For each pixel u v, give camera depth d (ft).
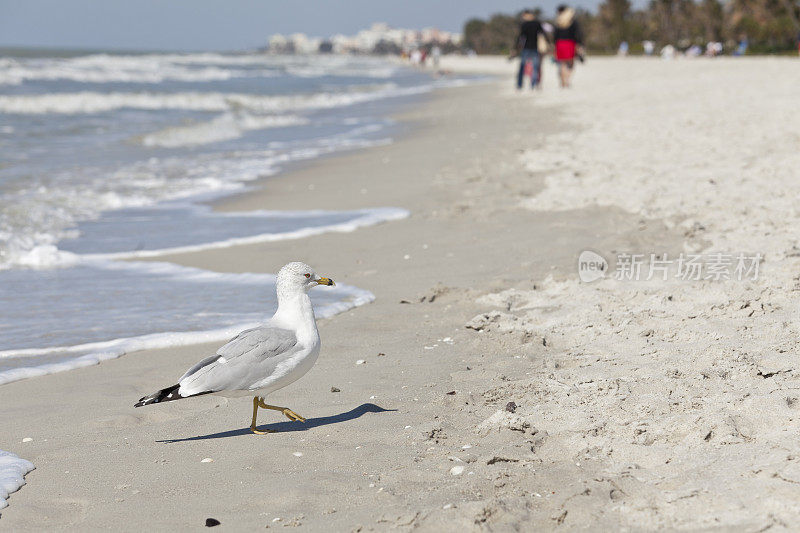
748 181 36.78
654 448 13.42
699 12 318.86
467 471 13.26
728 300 21.26
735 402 14.58
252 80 193.26
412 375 18.56
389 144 63.82
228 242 33.30
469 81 180.45
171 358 21.04
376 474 13.50
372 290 26.12
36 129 74.74
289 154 61.46
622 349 18.81
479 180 44.24
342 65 367.25
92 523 12.42
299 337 15.56
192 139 71.05
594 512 11.62
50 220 38.11
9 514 12.80
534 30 107.65
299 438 15.35
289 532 11.69
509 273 26.66
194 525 12.16
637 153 47.50
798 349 17.40
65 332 23.06
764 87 84.74
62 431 16.40
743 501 11.24
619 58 264.72
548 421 15.03
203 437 15.81
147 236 35.06
